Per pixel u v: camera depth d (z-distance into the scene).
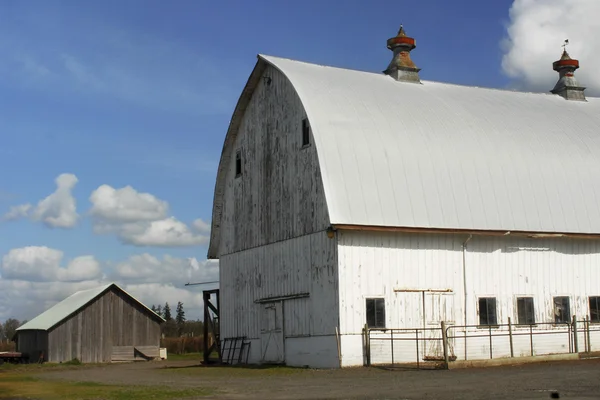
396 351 34.50
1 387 27.92
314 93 37.97
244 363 41.03
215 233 45.41
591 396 20.61
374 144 36.56
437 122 39.50
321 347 34.62
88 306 60.88
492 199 37.88
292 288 37.19
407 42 45.69
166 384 28.42
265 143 40.59
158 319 64.19
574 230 39.31
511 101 46.25
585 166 41.47
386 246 35.06
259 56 40.72
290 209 37.78
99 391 25.50
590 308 39.94
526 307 38.19
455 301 36.31
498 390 22.47
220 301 44.16
